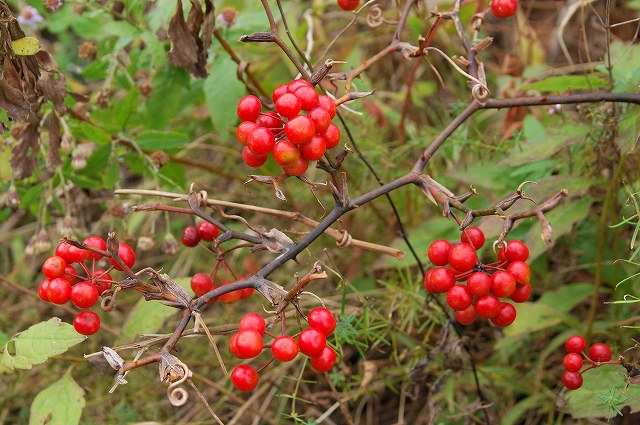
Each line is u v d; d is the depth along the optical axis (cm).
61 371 63
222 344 64
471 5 66
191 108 73
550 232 41
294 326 59
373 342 57
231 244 65
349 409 62
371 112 66
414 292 57
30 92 50
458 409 58
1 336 52
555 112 58
